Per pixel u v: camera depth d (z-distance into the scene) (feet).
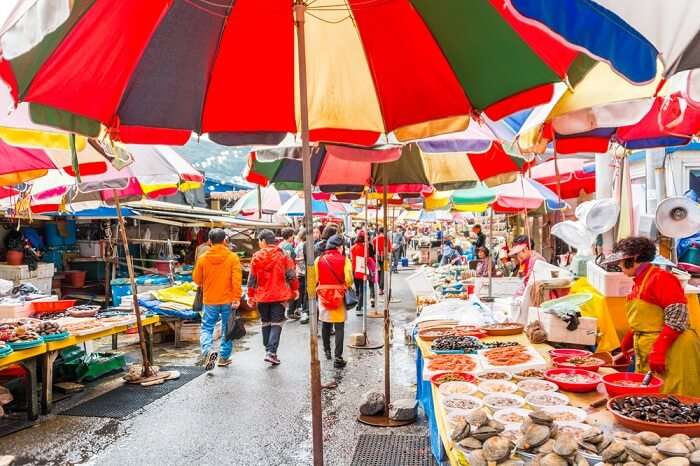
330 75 12.47
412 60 11.21
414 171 22.79
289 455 15.47
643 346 13.19
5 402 18.83
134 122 11.46
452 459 8.14
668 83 10.79
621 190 19.54
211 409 19.65
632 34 5.82
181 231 51.60
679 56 5.76
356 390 21.85
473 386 11.07
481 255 39.17
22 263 36.45
